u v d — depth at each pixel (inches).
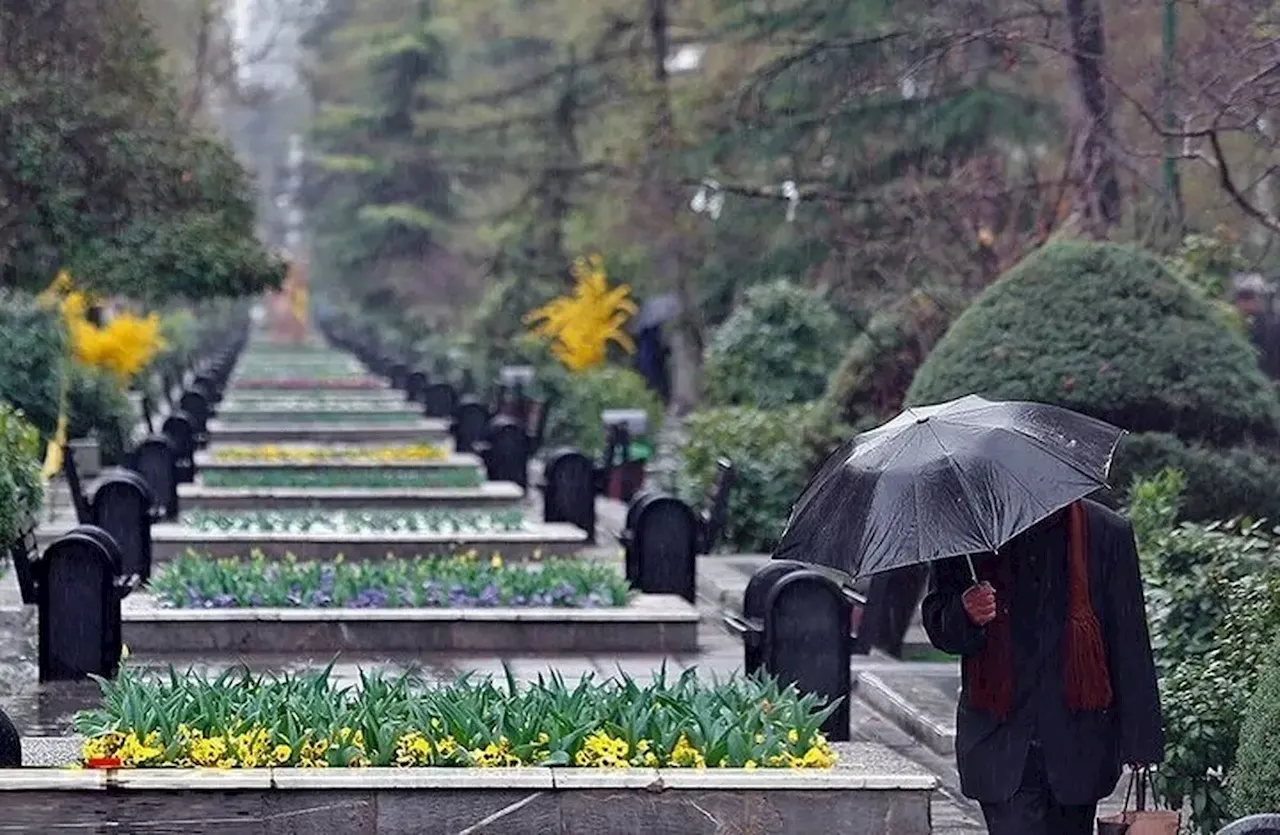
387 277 2508.6
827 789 326.3
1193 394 558.6
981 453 290.5
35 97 767.7
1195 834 349.1
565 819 321.4
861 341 842.8
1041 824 293.9
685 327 1467.8
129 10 800.9
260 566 629.6
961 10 786.2
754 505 851.4
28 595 594.9
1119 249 584.7
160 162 788.6
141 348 1245.7
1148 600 393.4
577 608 602.9
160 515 813.9
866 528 288.5
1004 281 589.0
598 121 1782.7
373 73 2389.3
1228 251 773.3
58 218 765.9
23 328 946.1
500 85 2119.8
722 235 1262.3
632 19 1539.1
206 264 787.4
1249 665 350.0
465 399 1529.3
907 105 1058.7
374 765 328.8
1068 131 954.7
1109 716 293.1
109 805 314.7
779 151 1138.7
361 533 781.3
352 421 1565.0
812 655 450.3
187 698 352.2
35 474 529.7
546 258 1706.4
